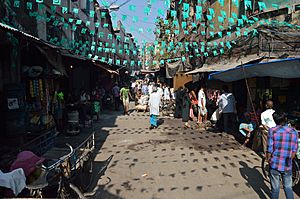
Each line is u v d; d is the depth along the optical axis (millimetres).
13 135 6855
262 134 7273
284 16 9977
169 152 8234
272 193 4480
